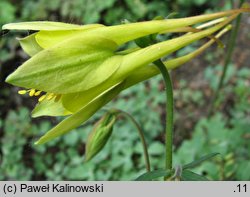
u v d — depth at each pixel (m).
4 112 0.33
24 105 0.33
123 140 0.28
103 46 0.12
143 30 0.12
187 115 0.30
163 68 0.13
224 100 0.30
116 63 0.12
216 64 0.33
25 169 0.29
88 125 0.29
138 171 0.26
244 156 0.24
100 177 0.26
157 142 0.27
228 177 0.23
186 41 0.12
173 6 0.36
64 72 0.11
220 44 0.13
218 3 0.36
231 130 0.24
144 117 0.29
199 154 0.24
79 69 0.12
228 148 0.24
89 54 0.12
